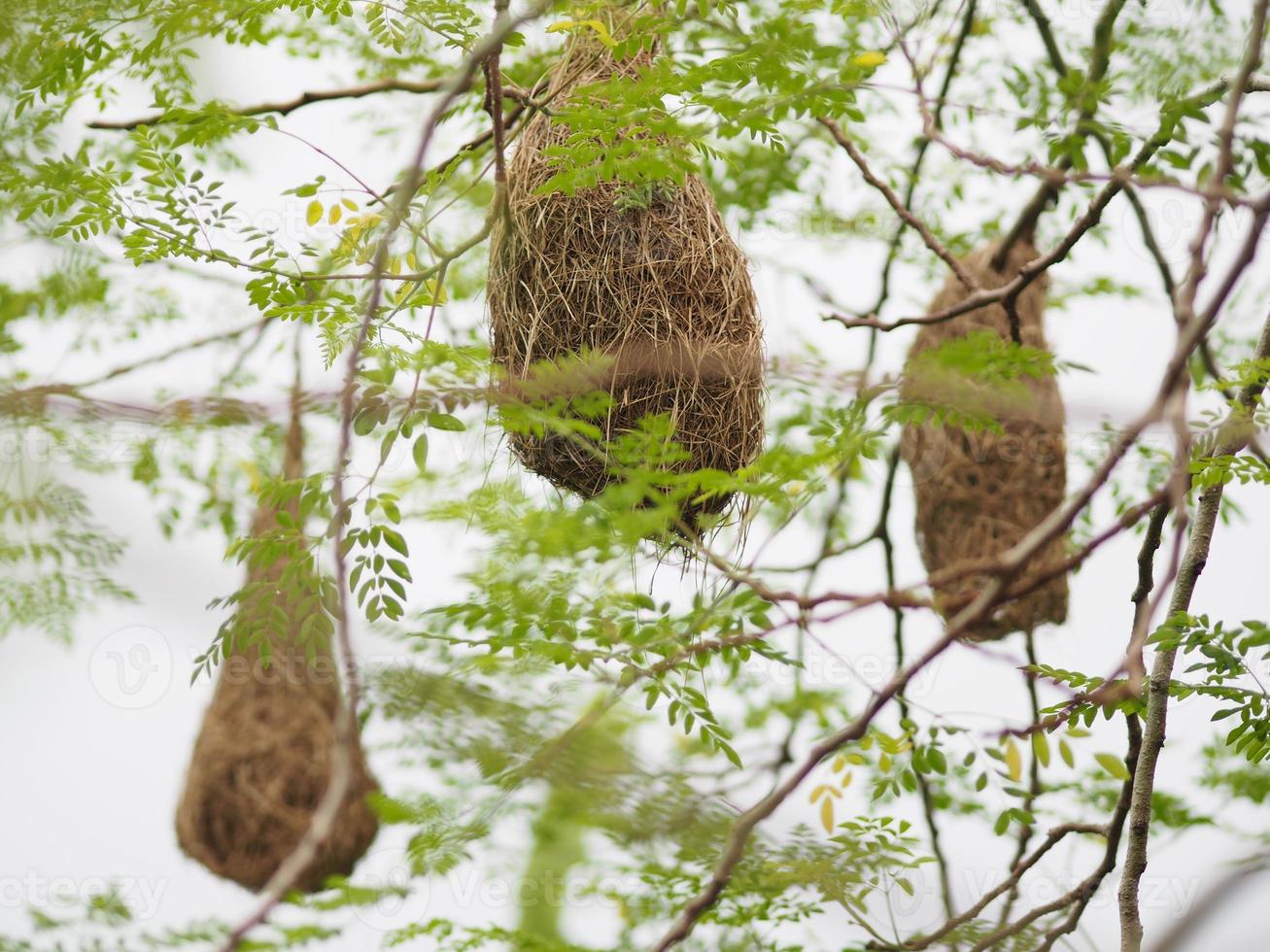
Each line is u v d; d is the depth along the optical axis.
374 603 3.15
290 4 3.60
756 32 3.33
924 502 4.77
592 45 3.88
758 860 3.76
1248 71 2.53
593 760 3.66
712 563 3.13
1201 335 2.42
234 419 3.57
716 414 3.73
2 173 3.78
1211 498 2.94
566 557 3.28
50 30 3.68
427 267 3.61
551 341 3.75
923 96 3.23
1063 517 2.40
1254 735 2.98
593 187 3.34
